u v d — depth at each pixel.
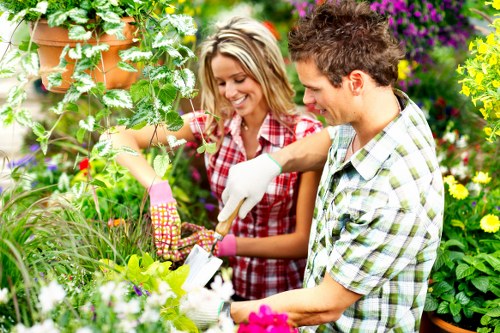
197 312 1.67
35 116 4.00
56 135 3.81
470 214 2.62
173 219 2.16
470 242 2.49
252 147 2.45
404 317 1.72
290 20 4.48
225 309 1.74
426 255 1.67
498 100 2.03
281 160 2.12
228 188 2.10
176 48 1.78
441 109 3.97
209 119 2.44
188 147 3.56
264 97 2.37
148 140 2.45
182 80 1.66
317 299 1.65
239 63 2.25
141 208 2.11
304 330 1.83
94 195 1.79
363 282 1.60
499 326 2.17
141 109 1.66
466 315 2.27
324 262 1.76
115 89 1.64
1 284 1.45
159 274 1.68
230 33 2.28
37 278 1.48
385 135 1.61
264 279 2.49
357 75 1.58
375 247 1.57
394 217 1.55
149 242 2.12
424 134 1.66
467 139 3.79
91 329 1.37
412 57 4.02
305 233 2.38
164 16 1.66
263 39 2.28
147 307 1.46
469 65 2.06
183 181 3.37
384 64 1.58
